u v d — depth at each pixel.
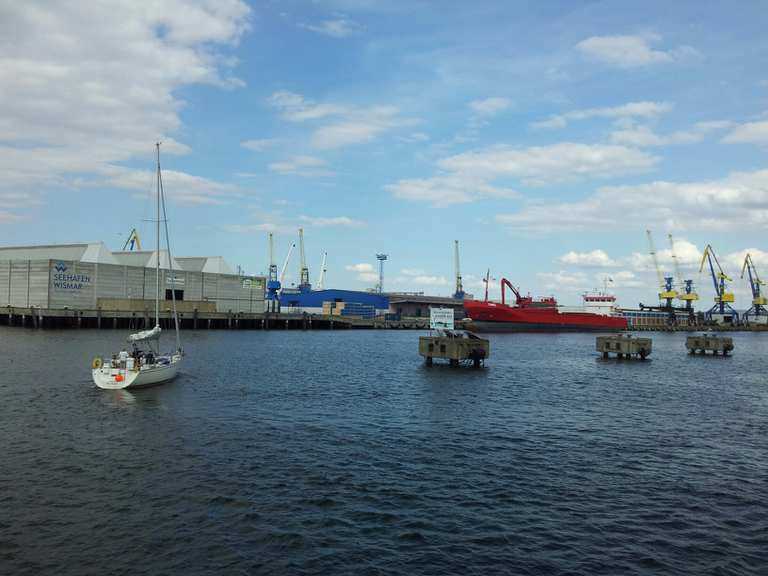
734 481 24.03
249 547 16.84
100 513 19.05
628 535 18.38
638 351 83.44
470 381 54.19
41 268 109.12
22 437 28.33
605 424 35.25
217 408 36.66
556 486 22.95
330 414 36.12
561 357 85.44
